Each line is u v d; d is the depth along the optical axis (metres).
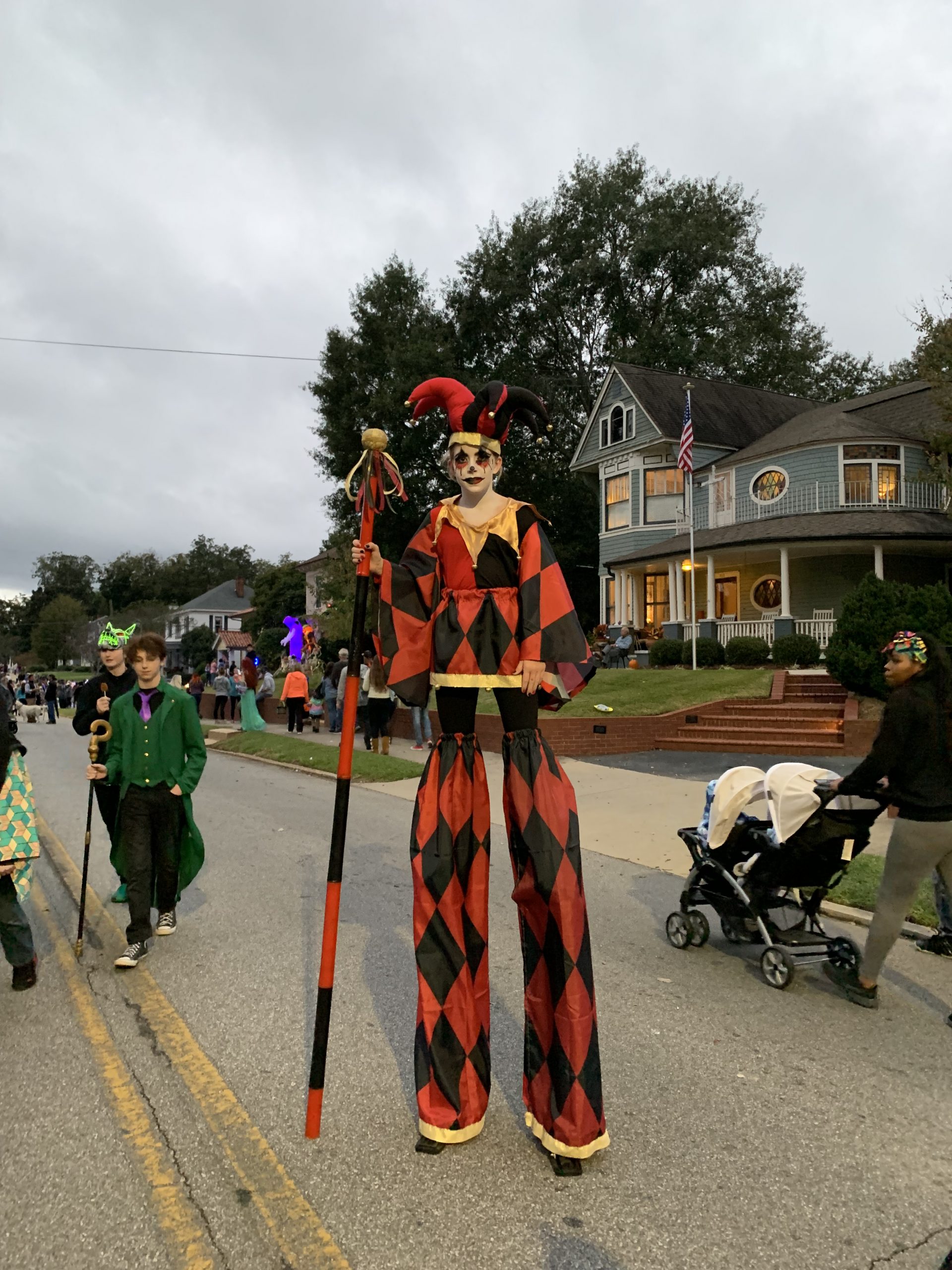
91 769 5.09
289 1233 2.54
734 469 25.33
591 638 29.89
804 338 41.03
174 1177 2.83
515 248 35.94
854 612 15.34
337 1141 3.04
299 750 15.38
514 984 4.59
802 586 24.12
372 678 5.68
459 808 3.02
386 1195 2.72
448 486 34.00
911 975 4.78
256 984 4.57
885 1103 3.34
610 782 11.01
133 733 5.09
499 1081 3.52
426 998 3.00
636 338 37.31
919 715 4.02
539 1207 2.65
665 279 37.34
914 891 4.14
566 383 37.00
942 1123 3.19
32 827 4.46
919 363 19.98
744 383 38.31
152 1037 3.92
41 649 88.81
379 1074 3.54
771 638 22.20
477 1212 2.62
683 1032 4.01
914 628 14.71
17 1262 2.43
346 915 5.82
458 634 2.95
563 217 36.47
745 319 38.09
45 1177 2.84
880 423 24.53
